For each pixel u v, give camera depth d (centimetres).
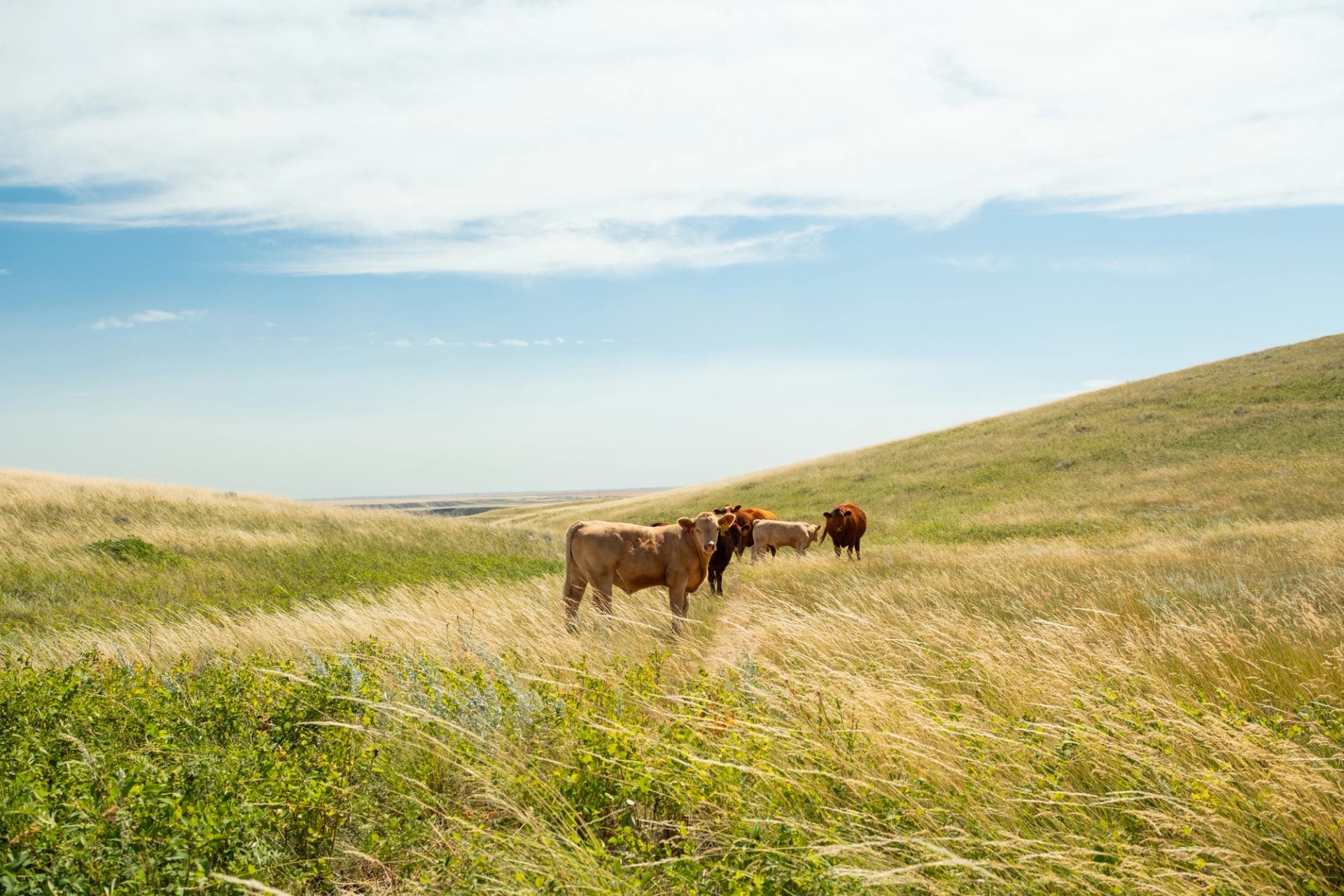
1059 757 423
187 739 468
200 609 1291
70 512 2120
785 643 772
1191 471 3488
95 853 295
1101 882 308
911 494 4016
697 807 391
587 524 1087
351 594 1477
